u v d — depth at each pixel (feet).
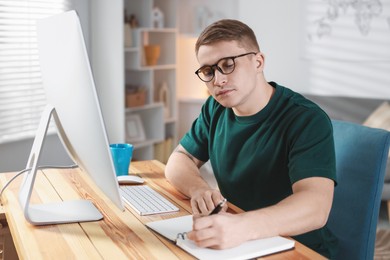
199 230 3.91
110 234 4.29
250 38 4.82
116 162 6.02
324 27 15.31
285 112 5.08
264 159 5.14
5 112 12.26
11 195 5.34
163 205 5.05
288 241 4.02
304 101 5.17
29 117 12.91
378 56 14.70
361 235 5.39
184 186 5.46
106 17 14.24
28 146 12.94
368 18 14.67
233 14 16.69
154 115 16.46
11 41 12.30
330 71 15.40
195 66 17.71
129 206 5.09
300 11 15.61
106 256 3.82
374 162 5.35
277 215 4.17
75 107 4.09
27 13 12.54
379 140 5.36
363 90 15.03
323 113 4.98
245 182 5.32
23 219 4.62
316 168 4.56
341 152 5.64
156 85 17.33
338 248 5.49
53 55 4.35
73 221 4.57
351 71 15.12
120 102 14.37
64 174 6.23
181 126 18.01
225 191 5.61
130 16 15.57
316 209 4.27
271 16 16.06
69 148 4.90
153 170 6.53
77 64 3.87
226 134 5.44
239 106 5.15
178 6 17.29
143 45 15.83
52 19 4.27
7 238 5.59
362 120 14.28
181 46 17.85
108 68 14.42
